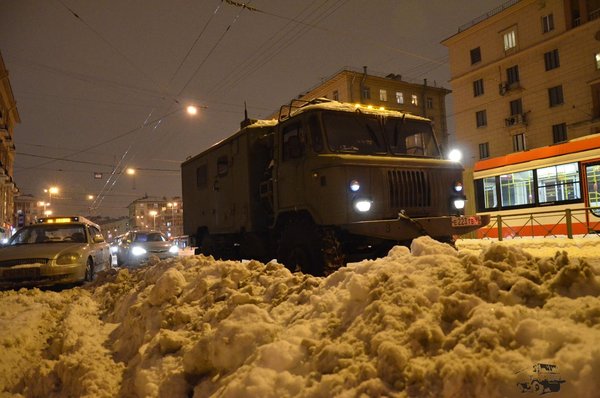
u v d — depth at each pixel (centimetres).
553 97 3594
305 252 714
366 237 716
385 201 685
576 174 1510
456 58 4303
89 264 1080
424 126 814
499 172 1783
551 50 3584
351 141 726
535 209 1630
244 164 896
